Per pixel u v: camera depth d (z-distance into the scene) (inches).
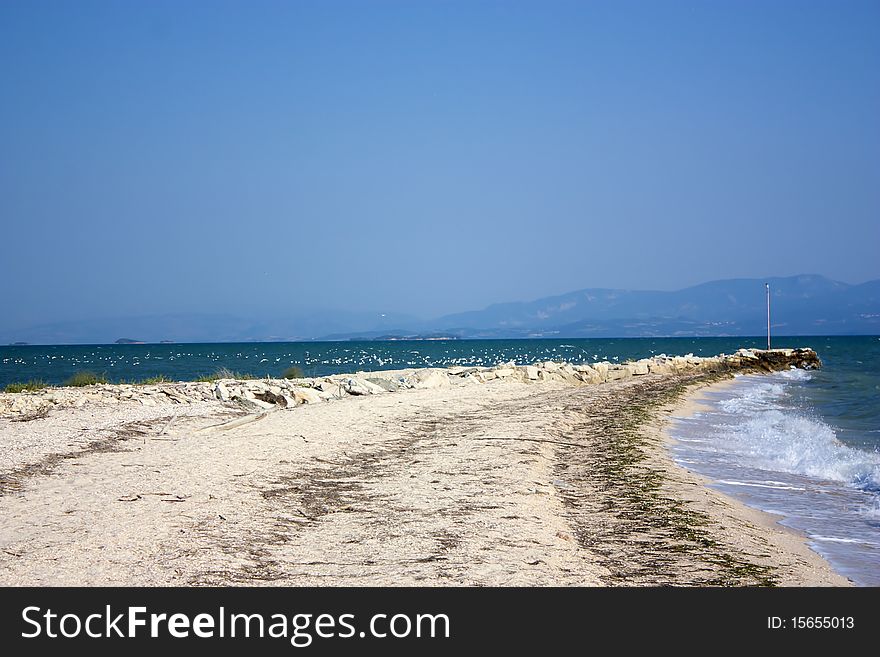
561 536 364.8
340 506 412.5
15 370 2289.6
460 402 984.9
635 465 577.3
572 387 1348.4
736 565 337.4
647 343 7037.4
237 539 334.3
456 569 306.3
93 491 414.9
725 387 1567.4
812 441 739.4
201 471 476.4
